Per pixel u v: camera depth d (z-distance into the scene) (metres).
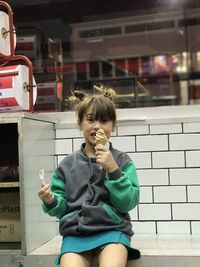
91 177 1.83
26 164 2.01
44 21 3.28
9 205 2.20
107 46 4.57
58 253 1.93
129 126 2.36
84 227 1.73
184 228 2.28
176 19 3.85
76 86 3.03
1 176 2.15
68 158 1.95
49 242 2.21
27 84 2.17
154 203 2.31
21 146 1.96
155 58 5.10
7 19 2.21
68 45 4.38
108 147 1.84
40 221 2.15
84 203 1.77
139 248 1.94
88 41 4.42
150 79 5.12
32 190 2.07
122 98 2.85
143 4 3.53
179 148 2.30
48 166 2.33
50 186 1.91
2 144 2.42
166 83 5.18
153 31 4.14
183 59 5.21
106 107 1.83
